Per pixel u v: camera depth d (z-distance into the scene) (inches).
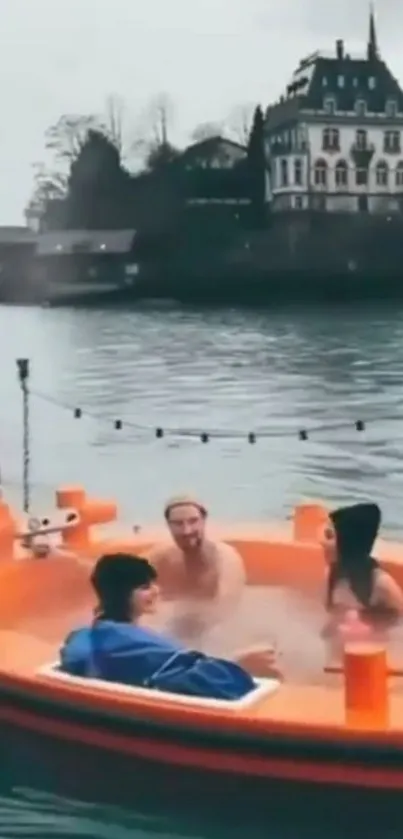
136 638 145.9
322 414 485.7
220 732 132.0
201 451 428.8
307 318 741.3
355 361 614.2
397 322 721.0
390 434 447.8
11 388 560.1
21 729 147.9
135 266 719.7
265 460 408.8
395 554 199.6
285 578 208.5
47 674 145.6
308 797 131.3
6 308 690.8
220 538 213.8
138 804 139.5
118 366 605.6
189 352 642.8
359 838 130.6
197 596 197.0
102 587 153.6
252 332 705.6
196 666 140.1
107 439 450.9
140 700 136.7
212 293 739.4
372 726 128.2
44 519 209.3
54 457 421.4
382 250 721.6
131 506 339.9
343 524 177.9
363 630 173.2
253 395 533.0
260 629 186.1
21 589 192.5
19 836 134.5
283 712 132.9
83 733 141.2
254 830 133.8
